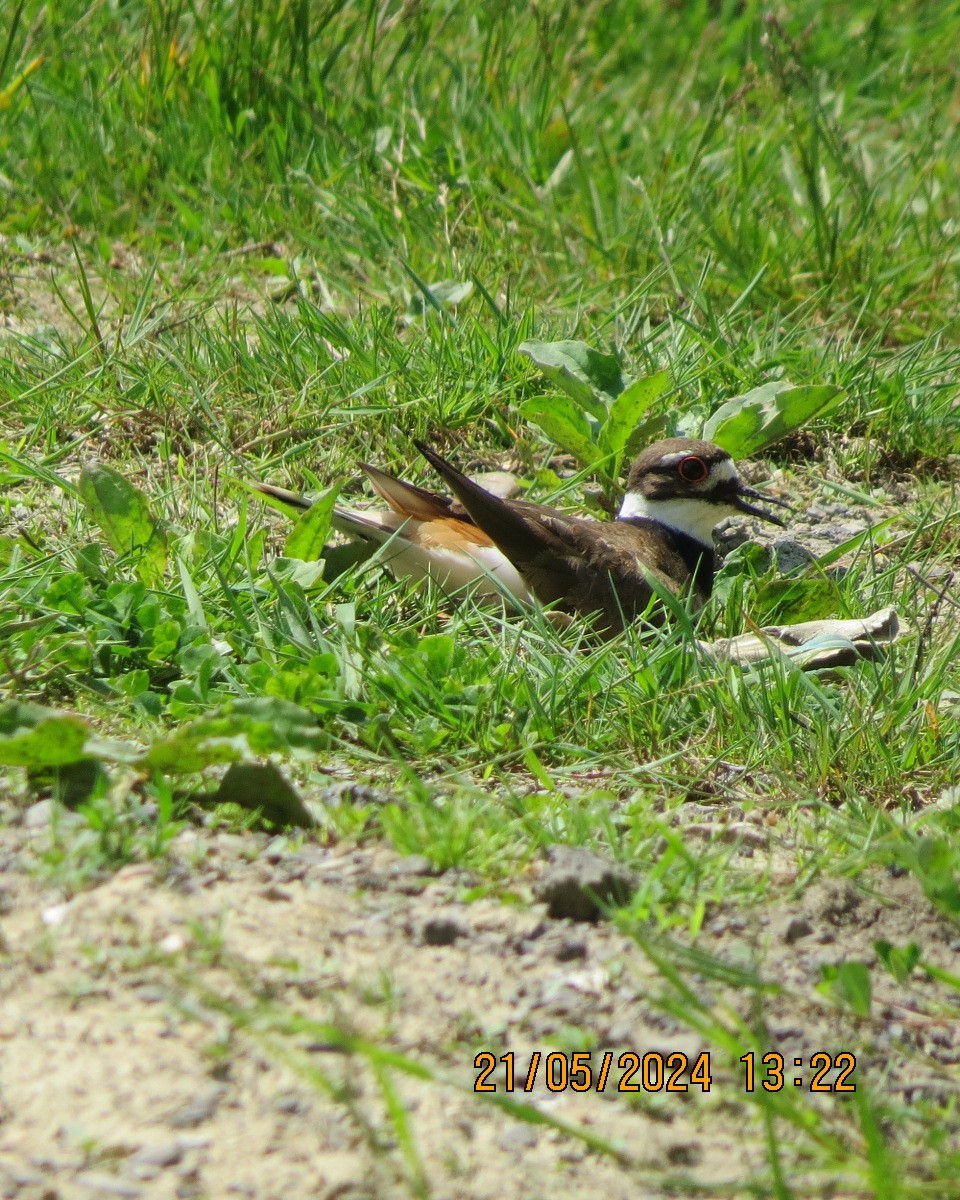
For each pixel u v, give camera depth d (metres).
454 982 5.90
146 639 8.55
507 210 15.70
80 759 6.79
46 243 15.13
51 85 17.09
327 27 18.55
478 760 7.95
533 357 12.12
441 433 12.41
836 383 13.23
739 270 14.87
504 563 10.40
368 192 15.41
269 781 6.81
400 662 8.34
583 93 19.09
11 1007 5.41
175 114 16.73
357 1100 5.16
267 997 5.57
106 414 12.10
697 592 11.07
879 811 7.32
